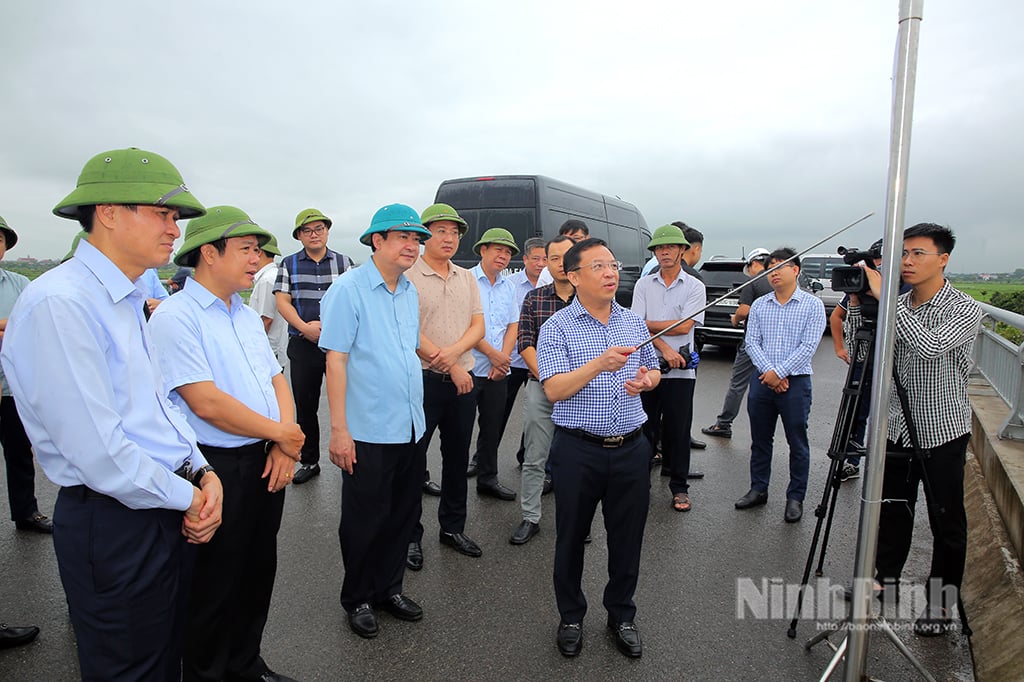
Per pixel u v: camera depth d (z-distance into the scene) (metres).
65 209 1.68
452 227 3.63
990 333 5.62
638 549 2.80
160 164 1.73
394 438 2.88
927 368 2.79
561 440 2.76
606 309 2.85
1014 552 3.33
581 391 2.69
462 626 3.00
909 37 1.95
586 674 2.64
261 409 2.31
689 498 4.70
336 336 2.81
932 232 2.66
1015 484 3.47
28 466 3.92
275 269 5.66
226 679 2.45
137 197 1.64
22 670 2.66
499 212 8.45
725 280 10.95
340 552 3.76
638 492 2.75
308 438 4.95
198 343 2.15
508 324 4.78
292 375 4.89
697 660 2.74
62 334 1.54
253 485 2.29
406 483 3.04
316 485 4.86
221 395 2.13
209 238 2.14
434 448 5.94
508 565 3.63
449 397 3.65
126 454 1.62
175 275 5.80
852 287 2.89
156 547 1.77
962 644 2.85
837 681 2.57
